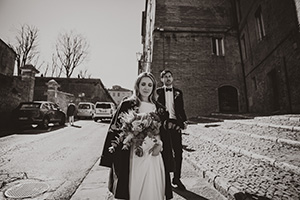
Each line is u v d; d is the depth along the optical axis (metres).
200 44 13.18
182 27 13.34
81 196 2.70
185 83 12.52
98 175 3.63
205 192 2.77
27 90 13.04
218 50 13.59
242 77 12.91
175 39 13.09
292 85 7.44
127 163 1.69
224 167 3.40
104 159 1.78
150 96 2.03
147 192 1.62
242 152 3.88
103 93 35.84
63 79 29.53
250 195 2.30
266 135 4.54
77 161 4.67
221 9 14.04
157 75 12.42
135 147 1.68
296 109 7.24
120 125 1.82
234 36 13.50
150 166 1.71
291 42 7.35
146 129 1.74
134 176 1.66
